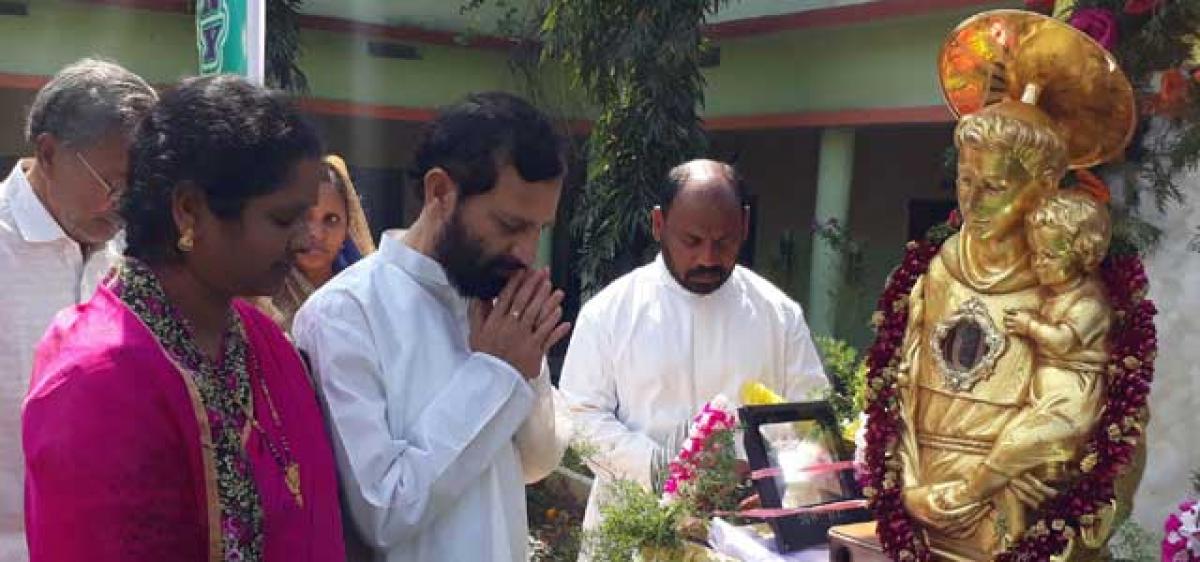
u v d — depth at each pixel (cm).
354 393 158
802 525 192
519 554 174
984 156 155
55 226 199
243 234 127
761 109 793
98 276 212
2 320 194
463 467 158
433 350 166
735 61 807
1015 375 157
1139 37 188
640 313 283
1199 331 222
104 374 119
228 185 123
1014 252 160
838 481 201
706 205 263
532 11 822
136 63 753
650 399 280
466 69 852
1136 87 190
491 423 160
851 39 721
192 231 127
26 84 725
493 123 158
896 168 841
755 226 955
